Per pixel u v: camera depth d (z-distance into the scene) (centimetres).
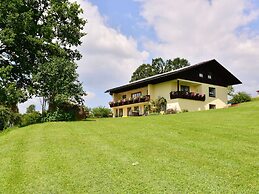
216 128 1454
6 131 2025
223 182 704
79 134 1447
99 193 673
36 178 802
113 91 4991
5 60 2864
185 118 2048
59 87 2456
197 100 3969
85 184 732
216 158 904
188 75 3962
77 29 3184
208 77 4225
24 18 2683
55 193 693
